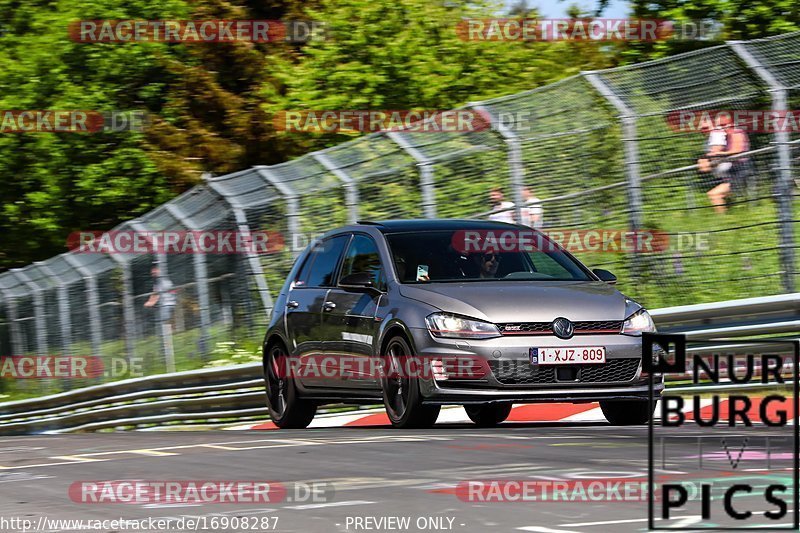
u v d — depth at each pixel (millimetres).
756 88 48906
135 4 113625
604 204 52594
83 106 108500
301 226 58875
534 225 53219
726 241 50594
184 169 108375
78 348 80125
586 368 34938
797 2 83062
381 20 97812
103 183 108000
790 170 47781
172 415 62219
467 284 37406
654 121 51406
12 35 114562
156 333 68938
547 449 28094
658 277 52312
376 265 39312
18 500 23422
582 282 38250
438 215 55094
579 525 18438
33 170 109938
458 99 95875
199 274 64438
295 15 119375
